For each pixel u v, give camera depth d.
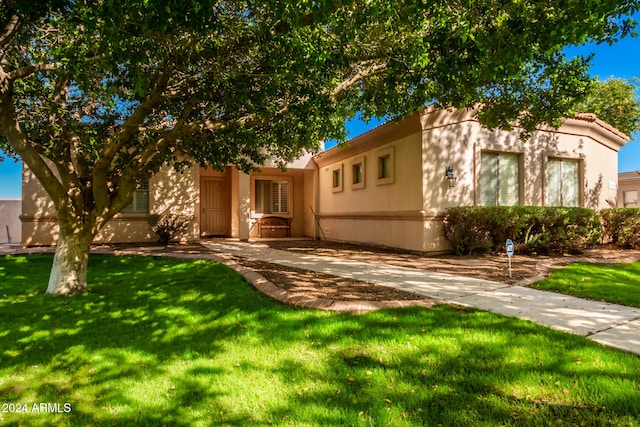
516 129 10.95
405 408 2.46
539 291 5.50
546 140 11.39
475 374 2.85
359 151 13.12
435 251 9.98
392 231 11.35
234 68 4.75
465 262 8.69
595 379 2.70
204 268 7.39
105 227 12.88
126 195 5.96
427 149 9.95
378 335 3.62
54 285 5.77
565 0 3.84
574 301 4.88
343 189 14.34
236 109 5.50
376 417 2.37
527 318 4.09
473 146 10.52
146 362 3.28
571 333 3.60
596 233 10.29
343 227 14.33
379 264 8.34
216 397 2.68
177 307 4.82
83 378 3.02
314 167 16.36
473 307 4.55
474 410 2.40
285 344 3.54
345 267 7.84
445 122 10.09
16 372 3.13
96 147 5.51
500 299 4.98
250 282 5.94
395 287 5.77
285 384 2.83
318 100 4.83
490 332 3.64
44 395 2.78
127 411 2.54
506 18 4.04
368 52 5.20
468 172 10.43
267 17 4.18
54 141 5.72
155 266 8.13
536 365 2.94
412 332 3.68
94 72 4.62
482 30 4.27
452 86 5.29
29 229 11.95
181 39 4.29
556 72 6.40
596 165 12.38
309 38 4.13
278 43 4.24
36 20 3.99
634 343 3.36
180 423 2.39
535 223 9.91
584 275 6.72
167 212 13.66
